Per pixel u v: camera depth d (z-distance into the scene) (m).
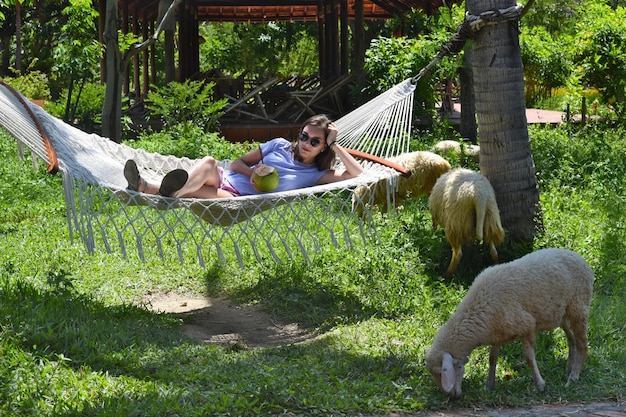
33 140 6.87
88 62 20.17
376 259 8.71
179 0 15.86
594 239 9.23
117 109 15.89
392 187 8.19
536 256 5.73
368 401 5.29
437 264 8.69
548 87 22.20
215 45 37.66
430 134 18.00
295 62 37.47
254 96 21.89
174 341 6.82
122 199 7.15
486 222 8.36
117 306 7.75
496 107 9.08
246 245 10.07
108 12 15.66
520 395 5.57
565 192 11.97
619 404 5.43
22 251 9.77
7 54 32.25
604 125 19.55
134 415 4.94
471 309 5.49
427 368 5.55
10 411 4.92
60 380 5.41
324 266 9.01
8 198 12.96
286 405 5.22
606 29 19.19
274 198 7.30
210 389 5.56
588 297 5.81
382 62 19.02
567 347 6.46
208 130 19.14
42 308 6.79
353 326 7.27
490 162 9.20
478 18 8.98
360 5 21.23
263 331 7.61
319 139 7.93
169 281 9.15
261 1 26.73
